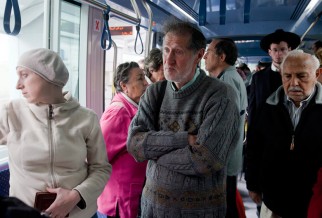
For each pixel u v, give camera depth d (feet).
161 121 4.48
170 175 4.20
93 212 4.36
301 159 4.87
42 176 3.86
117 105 5.99
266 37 8.75
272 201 5.22
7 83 7.09
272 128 5.22
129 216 5.88
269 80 8.49
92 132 4.39
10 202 1.58
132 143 4.39
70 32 8.09
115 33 11.41
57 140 3.92
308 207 4.66
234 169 7.06
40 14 6.95
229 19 13.97
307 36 13.80
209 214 4.13
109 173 4.57
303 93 4.76
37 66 3.76
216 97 4.13
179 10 11.51
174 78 4.19
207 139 3.93
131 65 6.26
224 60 7.51
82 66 8.41
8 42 6.88
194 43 4.16
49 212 3.58
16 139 3.91
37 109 3.95
